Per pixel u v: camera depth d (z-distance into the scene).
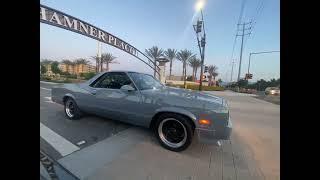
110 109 4.51
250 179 2.94
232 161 3.51
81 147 3.66
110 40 28.75
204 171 3.09
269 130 5.82
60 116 5.66
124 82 4.51
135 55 35.69
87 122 5.18
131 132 4.58
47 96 9.46
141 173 2.91
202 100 3.60
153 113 3.87
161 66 29.06
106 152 3.52
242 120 7.38
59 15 20.05
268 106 12.80
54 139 3.94
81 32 23.20
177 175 2.92
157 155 3.52
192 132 3.63
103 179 2.70
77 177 2.72
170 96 3.81
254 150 4.09
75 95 5.16
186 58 47.25
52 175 2.71
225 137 3.41
